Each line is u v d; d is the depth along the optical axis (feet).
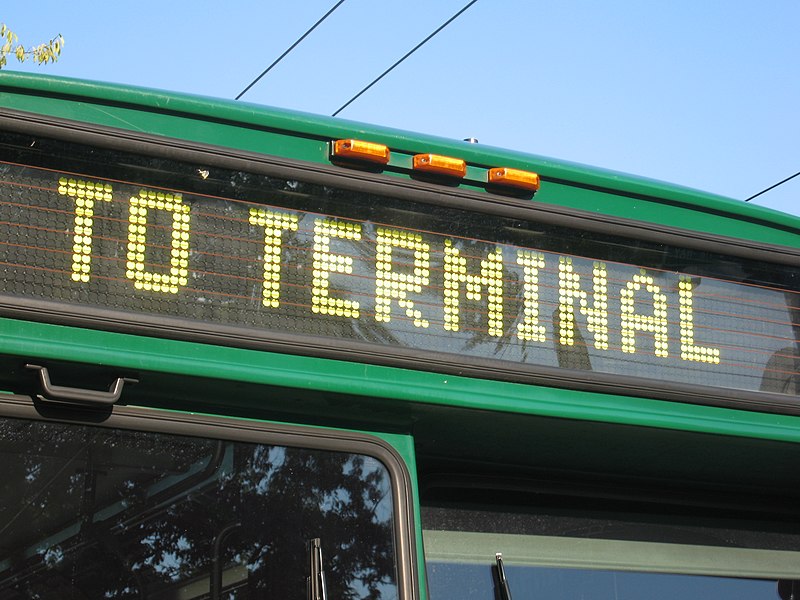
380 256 13.32
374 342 13.01
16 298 11.43
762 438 14.87
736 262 15.58
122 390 11.94
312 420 12.96
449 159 13.71
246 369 12.17
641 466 15.70
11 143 11.85
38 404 11.60
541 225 14.35
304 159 13.21
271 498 12.40
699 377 14.84
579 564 15.37
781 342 15.60
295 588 12.19
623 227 14.73
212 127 12.78
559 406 13.76
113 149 12.22
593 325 14.35
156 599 11.59
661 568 15.87
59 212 11.88
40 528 11.35
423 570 12.82
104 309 11.76
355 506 12.76
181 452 12.16
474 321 13.66
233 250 12.58
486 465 15.23
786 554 16.89
